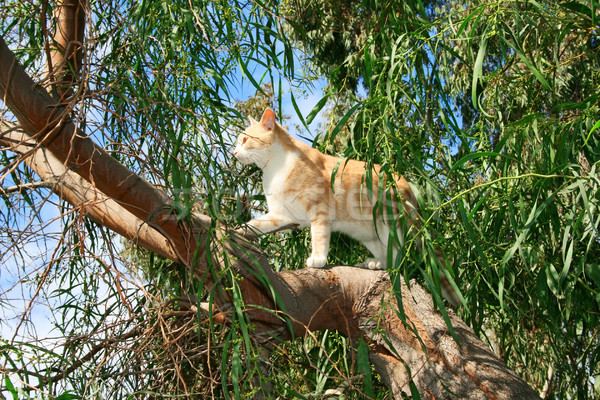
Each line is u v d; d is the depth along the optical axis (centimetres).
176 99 229
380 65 254
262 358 206
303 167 317
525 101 293
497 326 329
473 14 212
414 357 238
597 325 284
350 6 413
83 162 194
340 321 267
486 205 256
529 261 249
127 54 254
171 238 225
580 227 248
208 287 235
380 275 270
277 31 247
